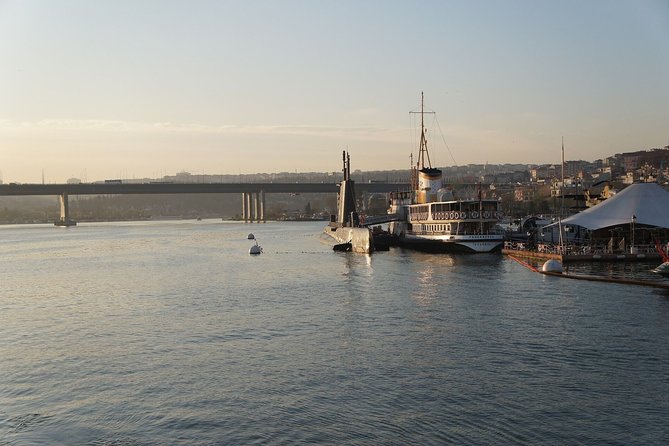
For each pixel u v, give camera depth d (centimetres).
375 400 4262
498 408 4078
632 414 3950
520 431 3750
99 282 10675
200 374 4925
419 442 3638
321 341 5816
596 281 8981
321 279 10219
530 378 4609
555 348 5347
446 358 5147
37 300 8794
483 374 4722
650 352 5166
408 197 18588
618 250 11481
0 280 11288
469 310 7006
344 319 6744
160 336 6222
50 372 5088
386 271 11038
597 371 4731
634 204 12325
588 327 6034
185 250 17950
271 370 4966
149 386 4678
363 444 3631
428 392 4381
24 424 4034
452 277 9838
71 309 7969
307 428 3856
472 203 14075
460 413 4012
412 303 7556
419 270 11000
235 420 4006
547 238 14238
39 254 17438
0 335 6456
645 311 6706
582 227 12375
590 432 3722
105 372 5050
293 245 19462
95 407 4288
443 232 14600
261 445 3656
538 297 7725
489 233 14250
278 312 7288
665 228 11881
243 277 10856
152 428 3928
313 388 4525
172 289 9531
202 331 6384
